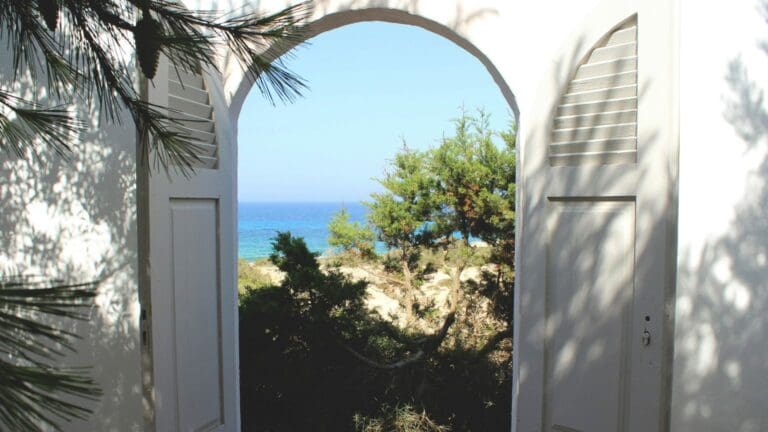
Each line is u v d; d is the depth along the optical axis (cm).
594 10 201
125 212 217
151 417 188
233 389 245
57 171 223
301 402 446
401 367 479
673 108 181
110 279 220
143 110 134
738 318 173
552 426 215
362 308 518
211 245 228
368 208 711
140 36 118
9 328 68
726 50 173
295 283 457
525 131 218
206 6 243
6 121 125
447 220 664
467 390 513
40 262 225
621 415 195
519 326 222
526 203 218
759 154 169
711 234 176
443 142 663
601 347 200
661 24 184
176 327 202
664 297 183
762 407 171
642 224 188
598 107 200
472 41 226
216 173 230
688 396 181
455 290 646
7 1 113
